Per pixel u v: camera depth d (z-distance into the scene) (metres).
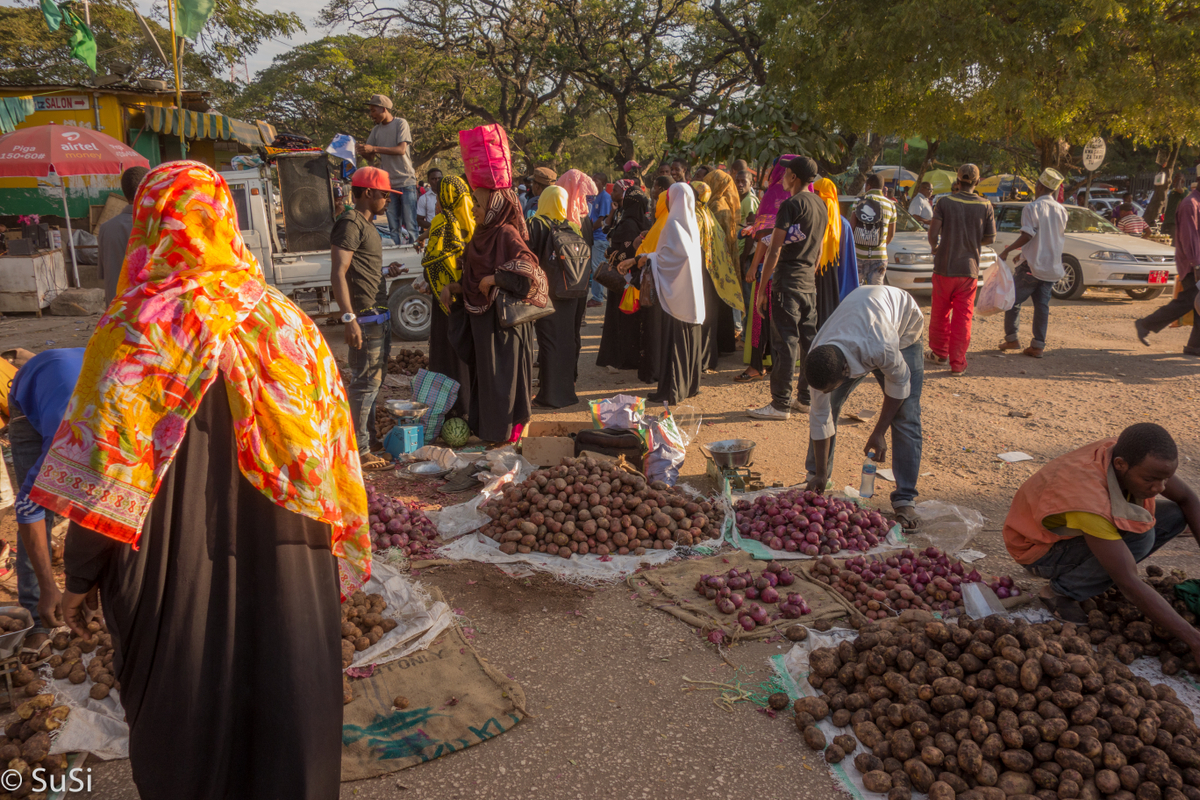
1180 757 2.70
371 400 5.80
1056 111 15.08
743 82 29.61
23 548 3.56
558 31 31.00
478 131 5.72
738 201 8.34
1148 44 14.35
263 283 2.20
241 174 9.12
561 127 37.19
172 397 1.91
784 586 4.17
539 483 4.81
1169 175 20.67
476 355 6.07
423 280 6.63
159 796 2.05
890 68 15.40
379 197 5.53
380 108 10.63
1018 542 3.90
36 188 16.70
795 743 3.05
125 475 1.85
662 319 7.29
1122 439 3.42
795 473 5.79
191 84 30.61
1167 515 3.79
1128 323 11.39
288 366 2.09
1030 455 6.22
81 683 3.22
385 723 3.07
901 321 4.43
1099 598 3.78
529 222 6.97
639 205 8.45
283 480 2.06
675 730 3.11
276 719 2.08
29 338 10.75
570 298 7.04
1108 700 2.88
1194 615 3.49
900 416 4.79
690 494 5.12
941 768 2.80
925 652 3.20
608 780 2.83
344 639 3.47
